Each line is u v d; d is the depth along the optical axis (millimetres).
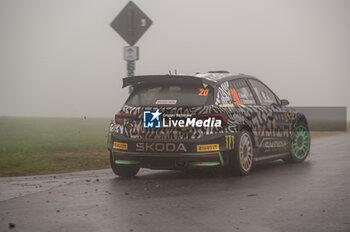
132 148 8773
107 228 5309
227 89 9180
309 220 5535
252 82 10242
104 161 12555
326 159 11797
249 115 9383
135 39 12484
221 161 8609
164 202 6652
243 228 5227
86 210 6219
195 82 8859
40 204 6672
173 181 8602
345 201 6535
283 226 5293
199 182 8406
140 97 9078
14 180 9125
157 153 8602
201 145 8461
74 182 8703
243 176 9039
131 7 12461
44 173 10469
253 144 9492
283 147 10594
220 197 6961
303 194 7082
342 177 8648
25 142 19500
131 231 5172
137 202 6684
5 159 12867
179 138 8539
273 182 8258
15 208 6430
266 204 6426
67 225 5461
